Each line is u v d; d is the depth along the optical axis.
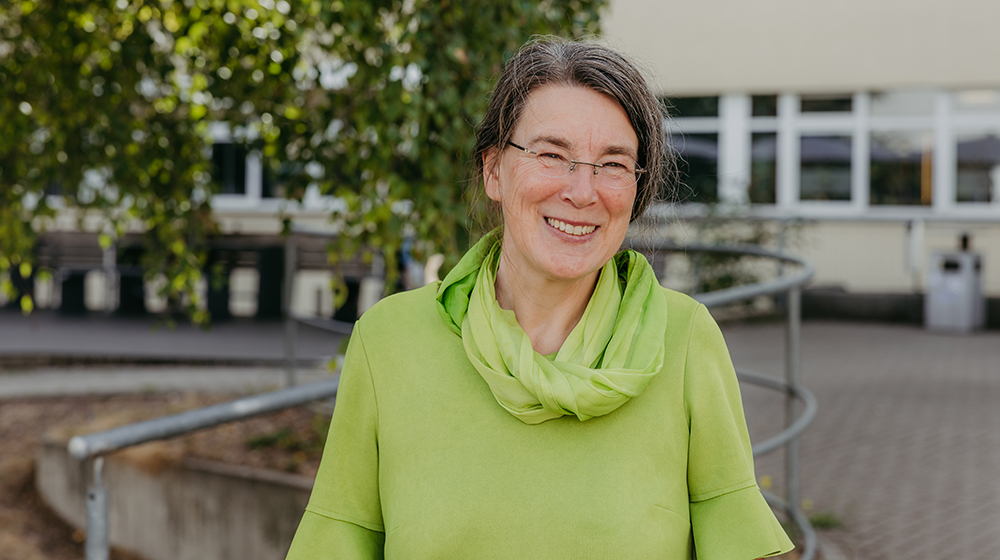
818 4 12.50
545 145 1.33
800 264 4.16
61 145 4.46
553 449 1.31
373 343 1.44
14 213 4.59
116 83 4.50
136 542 4.97
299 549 1.43
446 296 1.42
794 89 12.67
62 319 11.79
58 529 5.29
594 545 1.28
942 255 11.16
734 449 1.35
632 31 12.96
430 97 3.40
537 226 1.36
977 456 5.74
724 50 12.78
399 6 3.60
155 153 4.57
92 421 6.18
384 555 1.42
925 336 10.66
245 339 10.22
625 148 1.33
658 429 1.32
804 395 3.96
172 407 6.43
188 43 4.61
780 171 12.86
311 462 4.67
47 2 4.33
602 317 1.38
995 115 12.27
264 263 11.87
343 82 4.16
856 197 12.67
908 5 12.27
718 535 1.33
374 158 3.75
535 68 1.35
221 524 4.57
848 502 4.89
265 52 4.30
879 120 12.59
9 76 4.34
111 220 4.87
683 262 11.30
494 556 1.29
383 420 1.40
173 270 4.59
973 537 4.38
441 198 3.40
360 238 3.88
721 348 1.39
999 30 12.06
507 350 1.32
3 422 6.83
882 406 7.11
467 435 1.33
